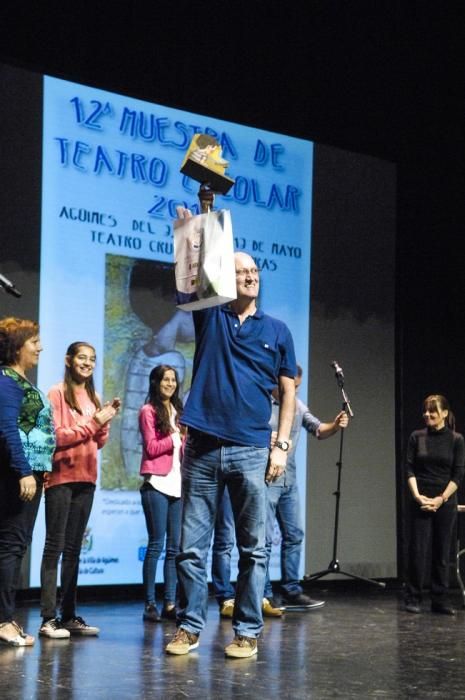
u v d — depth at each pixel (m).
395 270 7.16
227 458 3.71
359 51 6.98
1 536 3.94
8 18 5.57
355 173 7.01
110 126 5.92
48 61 5.71
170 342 6.07
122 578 5.80
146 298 6.00
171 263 6.13
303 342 6.68
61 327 5.66
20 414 3.96
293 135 6.71
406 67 7.16
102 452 5.77
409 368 7.17
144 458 4.93
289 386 3.83
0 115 5.52
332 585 6.69
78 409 4.42
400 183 7.22
